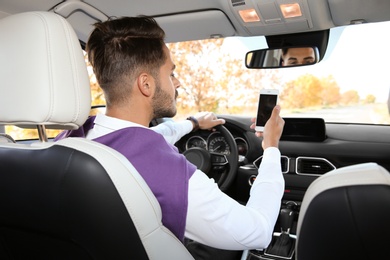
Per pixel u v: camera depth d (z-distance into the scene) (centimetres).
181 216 94
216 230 97
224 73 277
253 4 197
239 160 240
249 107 274
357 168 75
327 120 253
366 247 71
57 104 91
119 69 103
